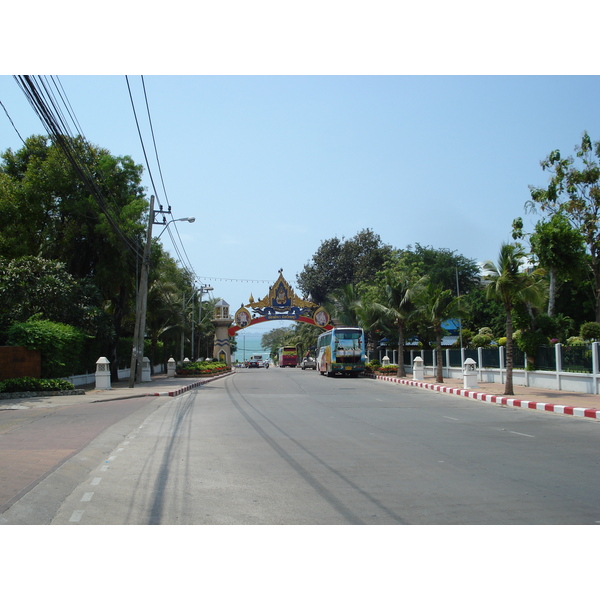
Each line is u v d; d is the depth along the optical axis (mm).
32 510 6211
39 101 11953
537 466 8625
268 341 164500
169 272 44812
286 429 12859
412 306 35469
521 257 20188
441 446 10508
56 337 23516
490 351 28641
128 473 8141
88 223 30750
